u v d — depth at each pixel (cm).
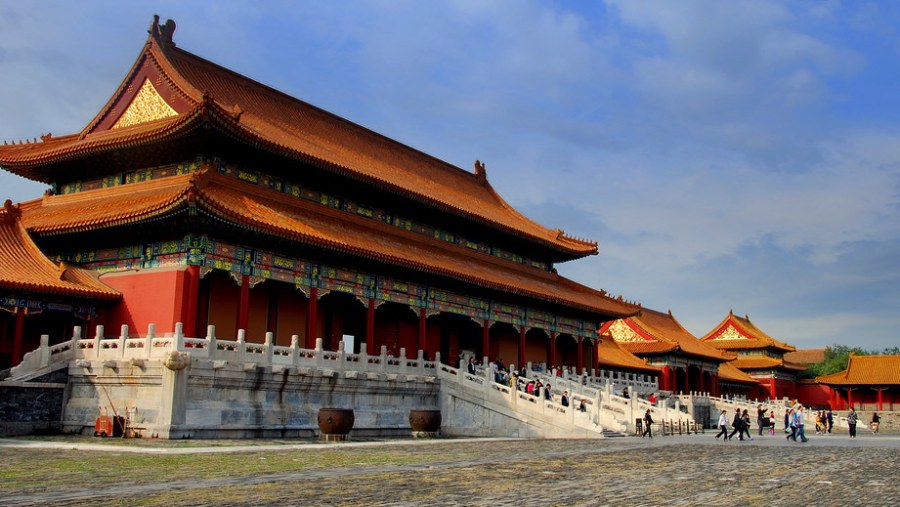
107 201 5691
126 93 6159
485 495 2264
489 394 5822
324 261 5894
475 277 6956
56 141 6297
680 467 3291
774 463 3584
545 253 9306
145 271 5206
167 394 4122
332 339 6494
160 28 6238
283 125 6981
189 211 4747
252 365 4462
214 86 6625
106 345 4978
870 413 11319
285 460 3228
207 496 2144
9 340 4994
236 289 5669
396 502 2091
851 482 2805
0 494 2145
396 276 6550
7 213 5403
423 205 7125
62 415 4506
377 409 5397
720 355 13225
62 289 4931
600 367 10838
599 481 2694
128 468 2803
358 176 6319
